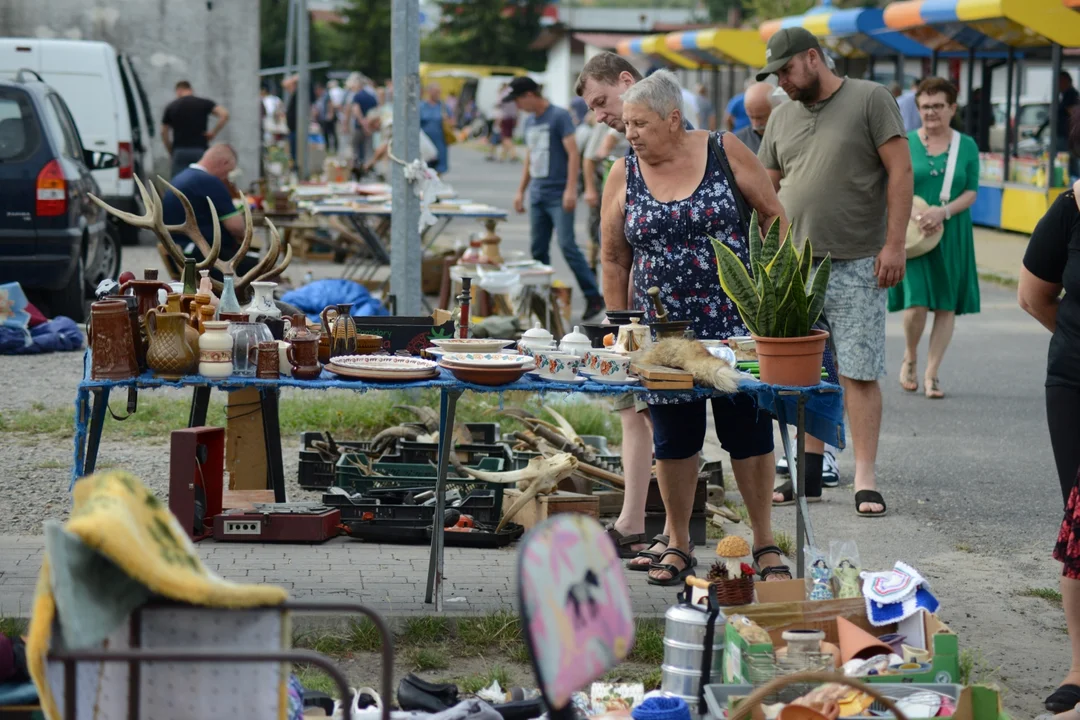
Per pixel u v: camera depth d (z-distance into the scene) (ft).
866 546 55.62
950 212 82.12
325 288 88.12
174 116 148.97
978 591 50.08
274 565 48.88
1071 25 156.76
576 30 561.02
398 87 78.38
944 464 70.18
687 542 48.83
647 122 45.34
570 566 24.59
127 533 22.80
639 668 41.14
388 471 56.70
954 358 102.12
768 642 33.96
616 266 49.96
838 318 59.72
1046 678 41.39
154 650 23.35
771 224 43.73
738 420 46.42
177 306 43.09
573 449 59.82
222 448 52.85
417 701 35.06
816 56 58.85
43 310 104.32
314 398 77.36
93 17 183.52
